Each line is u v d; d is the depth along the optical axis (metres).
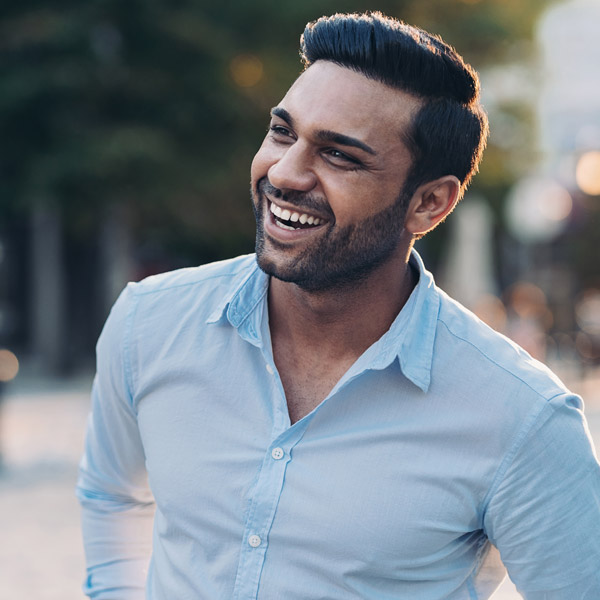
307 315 2.08
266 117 15.87
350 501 1.98
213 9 15.74
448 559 2.06
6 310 20.94
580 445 2.01
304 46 2.03
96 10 15.04
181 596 2.09
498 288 30.52
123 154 14.58
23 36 15.27
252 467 2.04
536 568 2.04
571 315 23.25
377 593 2.01
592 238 26.97
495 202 23.55
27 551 6.85
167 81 15.59
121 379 2.22
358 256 1.99
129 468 2.38
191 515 2.08
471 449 2.00
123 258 18.53
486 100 20.23
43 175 14.80
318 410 2.02
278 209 1.99
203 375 2.12
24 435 11.53
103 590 2.44
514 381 2.01
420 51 1.95
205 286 2.21
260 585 2.01
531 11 18.66
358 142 1.92
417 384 2.00
